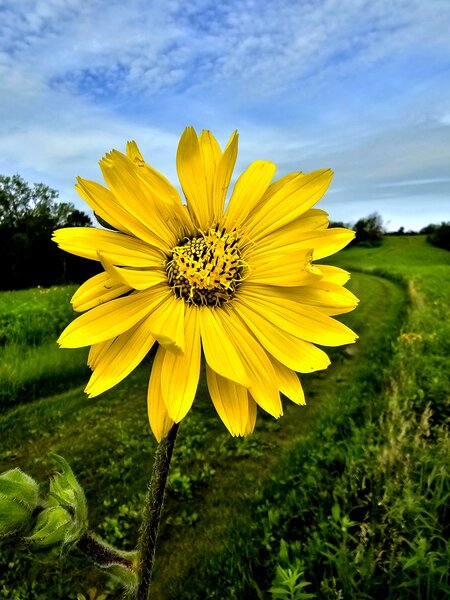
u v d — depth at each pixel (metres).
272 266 0.15
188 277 0.15
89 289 0.13
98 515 0.47
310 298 0.14
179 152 0.15
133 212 0.14
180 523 0.46
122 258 0.14
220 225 0.16
